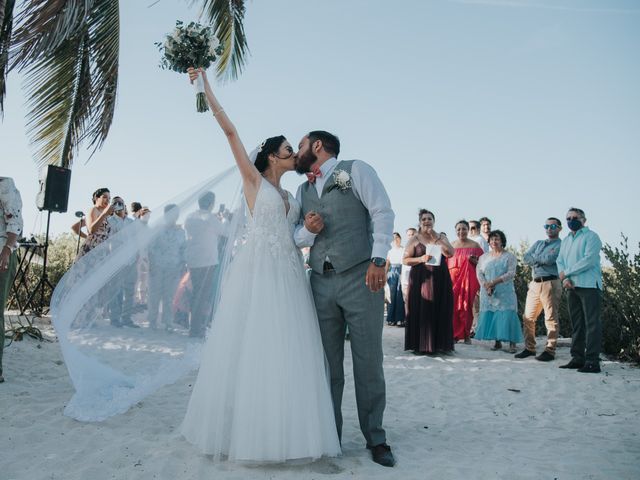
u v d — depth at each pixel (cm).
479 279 798
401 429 385
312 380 294
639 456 328
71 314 356
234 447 280
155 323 354
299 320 302
